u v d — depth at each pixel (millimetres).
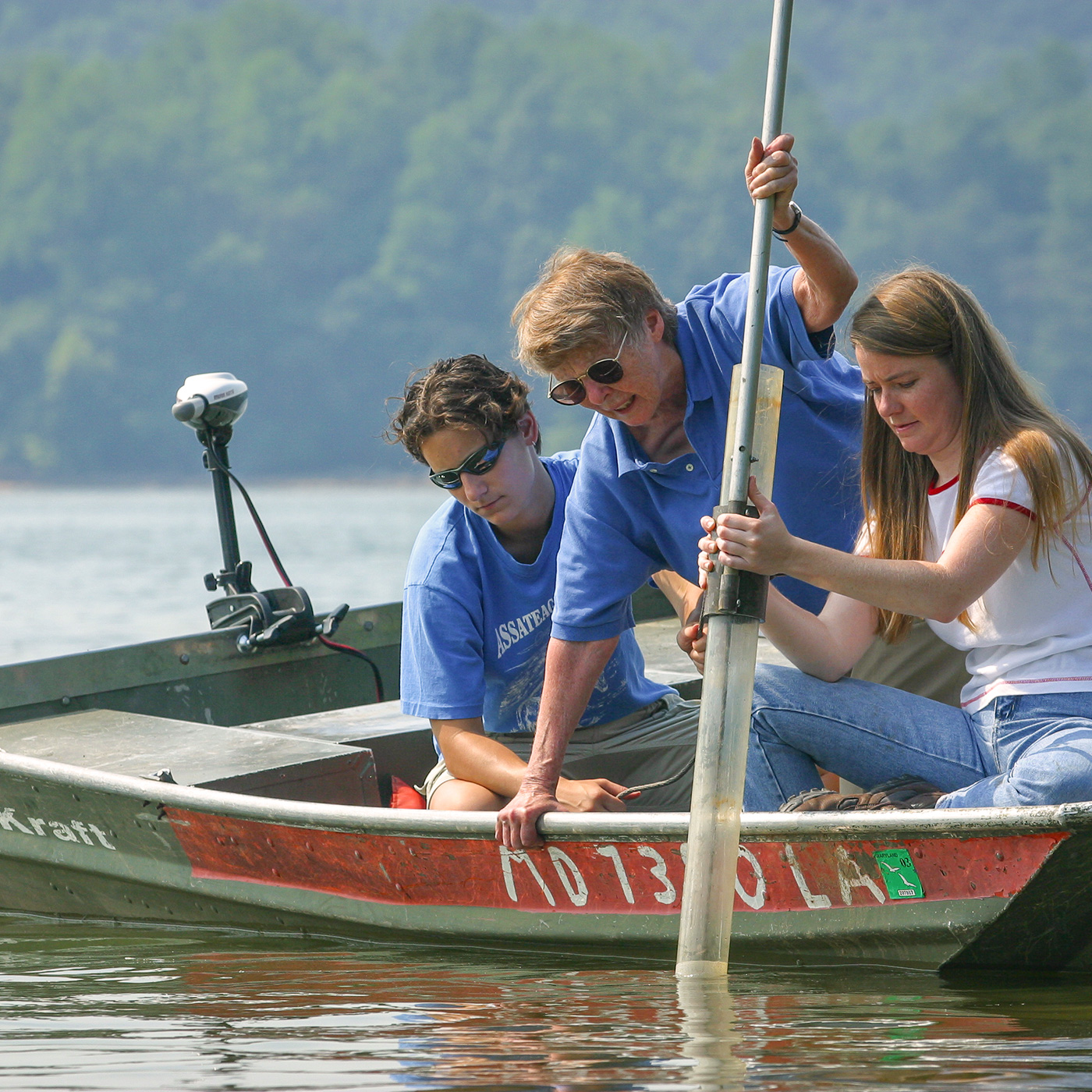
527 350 11148
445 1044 9086
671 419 11500
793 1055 8695
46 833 13578
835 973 10414
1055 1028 9078
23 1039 9438
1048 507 9938
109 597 51125
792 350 11172
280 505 167000
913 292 10312
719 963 10078
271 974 11117
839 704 11062
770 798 11289
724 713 9977
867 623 11398
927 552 10977
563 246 11422
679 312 11445
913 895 9930
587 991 10273
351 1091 8328
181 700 16594
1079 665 10211
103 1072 8750
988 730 10539
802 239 10484
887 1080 8250
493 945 11617
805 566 9867
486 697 13156
